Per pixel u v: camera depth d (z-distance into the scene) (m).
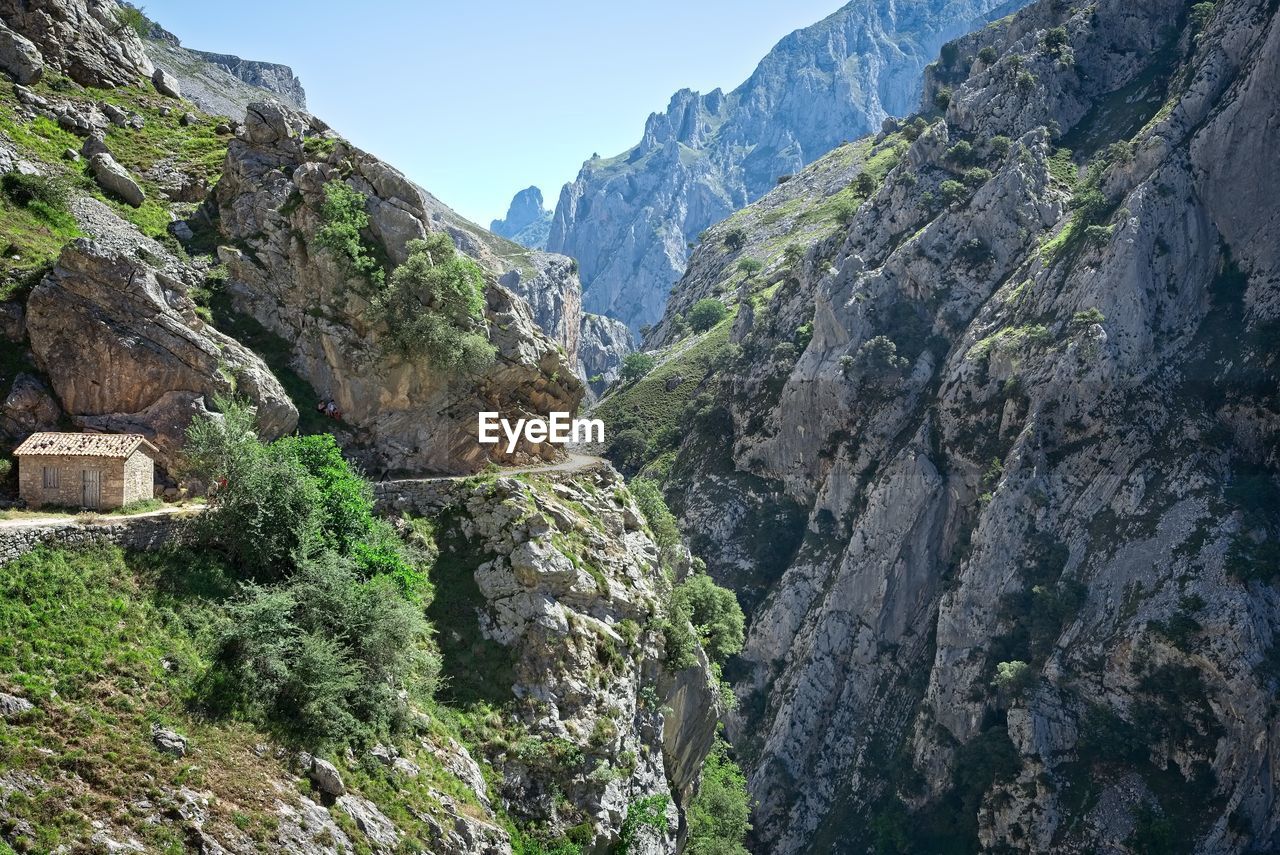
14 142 57.31
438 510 45.69
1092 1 182.62
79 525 32.62
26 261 46.09
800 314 168.12
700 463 163.25
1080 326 117.88
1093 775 95.62
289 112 61.88
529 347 55.56
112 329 42.47
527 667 41.25
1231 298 120.69
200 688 30.48
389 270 52.16
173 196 60.50
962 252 144.00
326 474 40.66
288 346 50.84
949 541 124.38
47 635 28.98
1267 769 89.25
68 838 24.52
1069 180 148.88
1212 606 96.38
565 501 50.41
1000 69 167.50
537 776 38.91
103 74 72.62
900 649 121.81
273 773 29.62
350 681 33.00
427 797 33.25
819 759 116.69
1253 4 132.25
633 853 41.22
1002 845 96.25
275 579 36.56
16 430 40.41
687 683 54.31
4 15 69.12
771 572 141.62
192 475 40.84
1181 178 125.06
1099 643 101.69
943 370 136.25
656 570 55.56
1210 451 109.62
